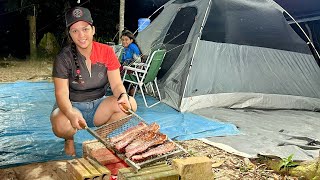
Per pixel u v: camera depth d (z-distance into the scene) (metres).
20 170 3.12
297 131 5.06
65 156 3.55
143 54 6.97
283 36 6.81
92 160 2.69
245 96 6.30
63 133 3.39
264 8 6.75
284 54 6.77
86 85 3.38
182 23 6.84
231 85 6.30
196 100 5.93
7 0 13.31
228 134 4.67
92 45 3.34
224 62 6.34
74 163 2.62
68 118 2.98
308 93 6.70
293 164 3.48
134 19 16.48
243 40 6.55
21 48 14.16
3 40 14.01
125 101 3.31
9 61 12.29
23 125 4.58
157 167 2.53
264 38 6.69
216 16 6.37
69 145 3.54
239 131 4.86
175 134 4.55
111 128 3.06
